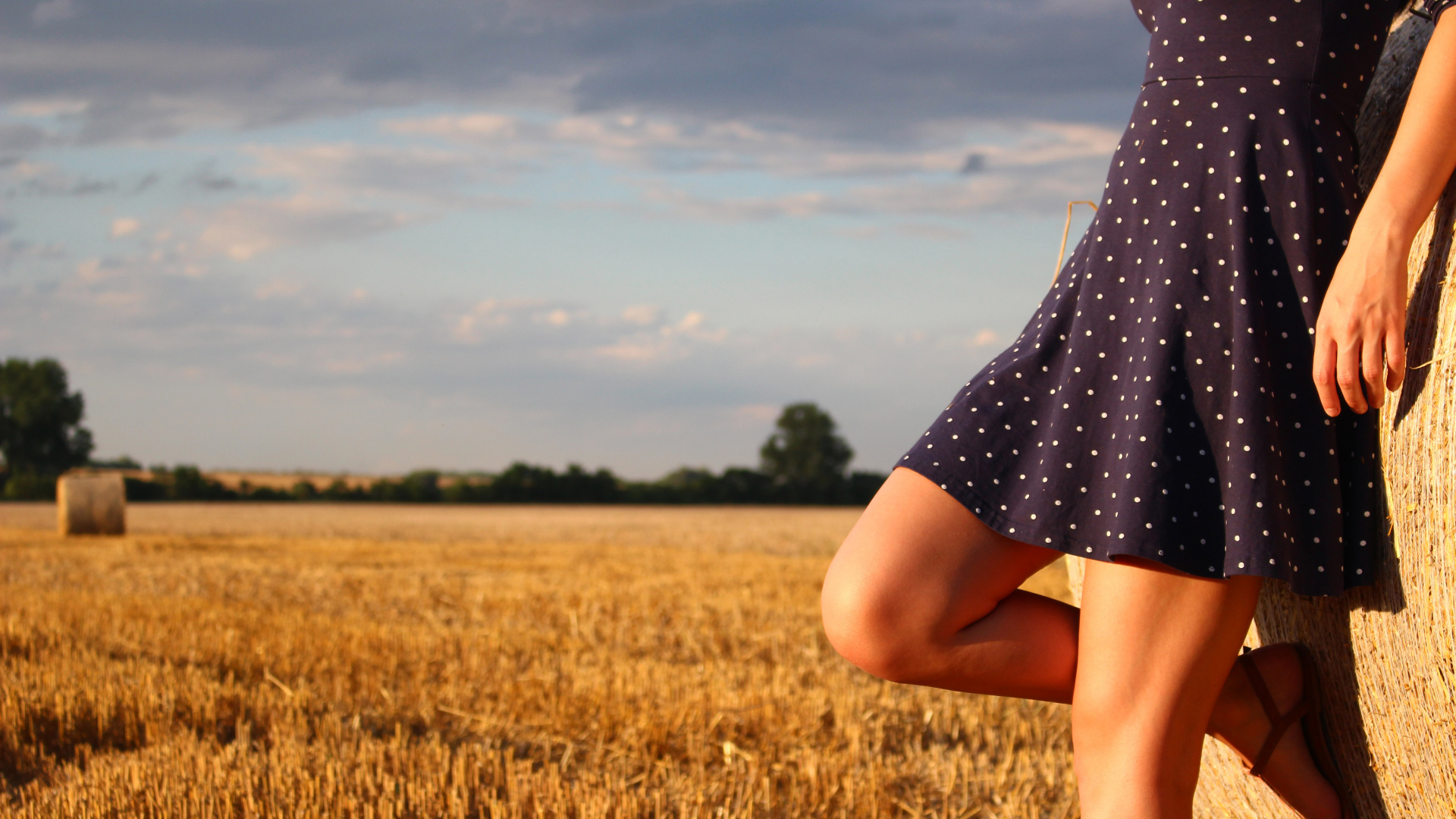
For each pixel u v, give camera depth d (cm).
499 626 685
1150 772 132
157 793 282
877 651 138
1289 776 160
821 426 7850
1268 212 139
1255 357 134
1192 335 137
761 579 1058
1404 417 139
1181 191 143
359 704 422
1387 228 127
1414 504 138
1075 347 146
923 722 400
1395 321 127
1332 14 141
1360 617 150
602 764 348
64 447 8419
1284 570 129
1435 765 142
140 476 5703
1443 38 129
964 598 138
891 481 146
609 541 2012
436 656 550
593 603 825
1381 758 152
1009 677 141
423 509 4906
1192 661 132
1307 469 136
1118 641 133
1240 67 143
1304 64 141
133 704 390
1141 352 139
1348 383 128
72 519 1980
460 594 906
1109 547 132
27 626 590
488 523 3073
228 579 1041
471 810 290
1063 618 144
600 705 417
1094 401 142
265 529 2566
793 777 320
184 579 1045
